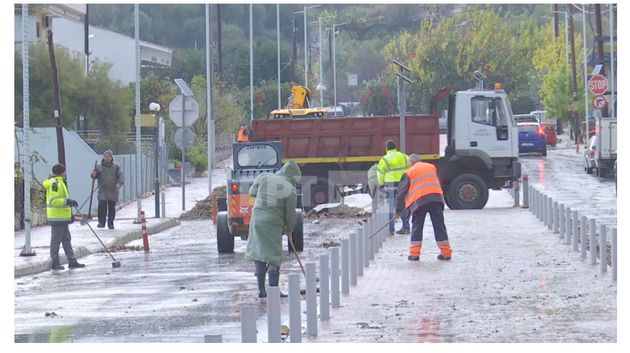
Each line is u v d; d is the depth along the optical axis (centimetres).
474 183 6338
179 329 2678
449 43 19050
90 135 10494
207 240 5303
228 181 4428
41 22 11838
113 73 15812
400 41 19712
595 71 9925
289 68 18562
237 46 18612
